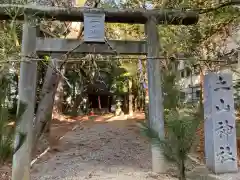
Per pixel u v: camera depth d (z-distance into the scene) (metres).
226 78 4.52
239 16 6.02
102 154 5.81
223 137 4.38
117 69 12.27
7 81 2.31
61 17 4.25
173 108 2.92
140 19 4.48
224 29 7.11
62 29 7.15
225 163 4.32
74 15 4.21
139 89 13.16
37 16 4.18
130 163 5.12
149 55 4.43
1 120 2.20
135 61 10.18
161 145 2.88
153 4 6.04
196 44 6.52
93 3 5.82
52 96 5.90
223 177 4.11
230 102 4.49
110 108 15.80
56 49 4.20
